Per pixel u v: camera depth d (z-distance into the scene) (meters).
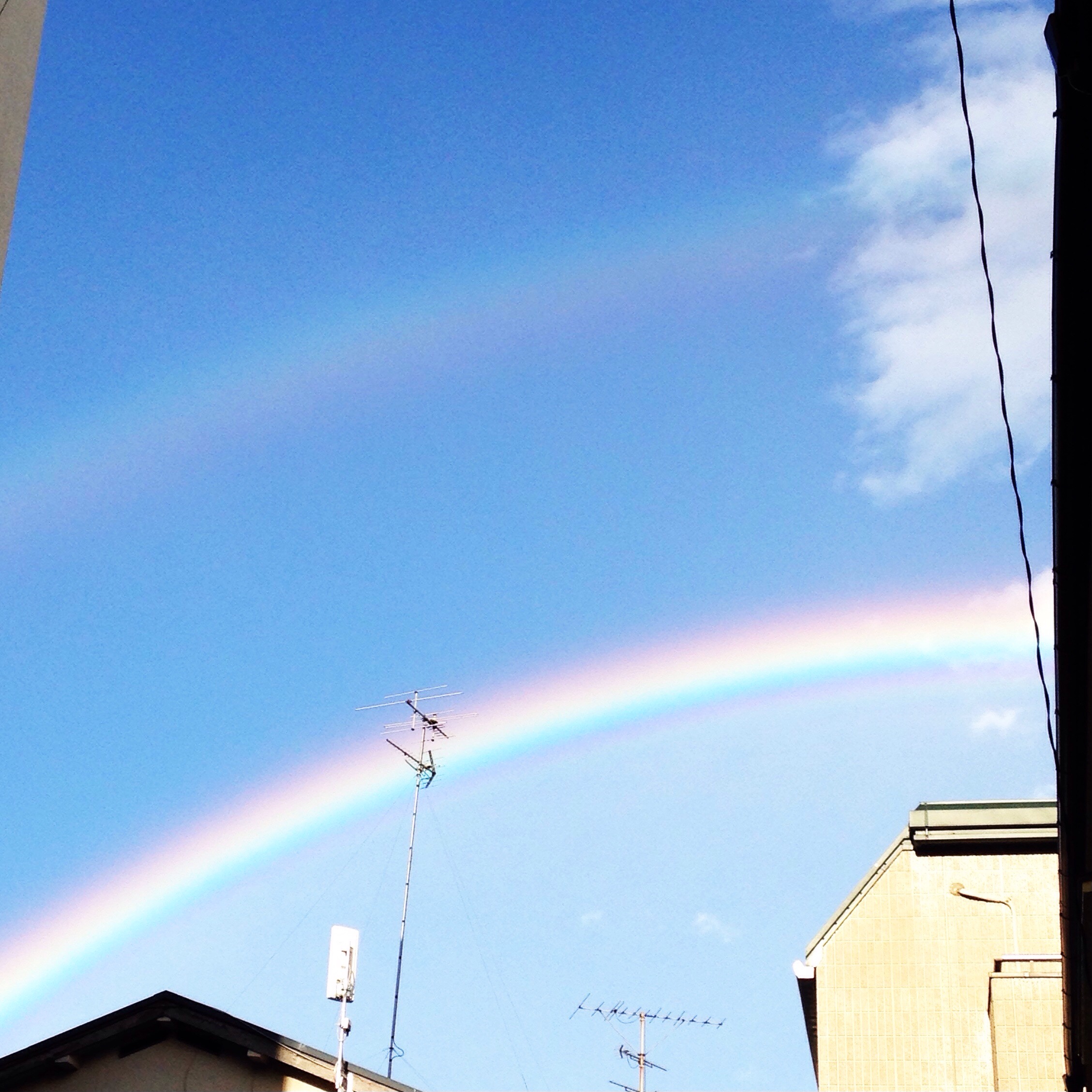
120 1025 23.64
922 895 34.41
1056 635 13.35
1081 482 12.04
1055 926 33.44
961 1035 32.59
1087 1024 19.12
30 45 16.16
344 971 23.77
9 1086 23.36
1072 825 15.09
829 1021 33.31
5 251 15.16
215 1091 23.09
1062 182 10.53
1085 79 10.00
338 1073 22.77
